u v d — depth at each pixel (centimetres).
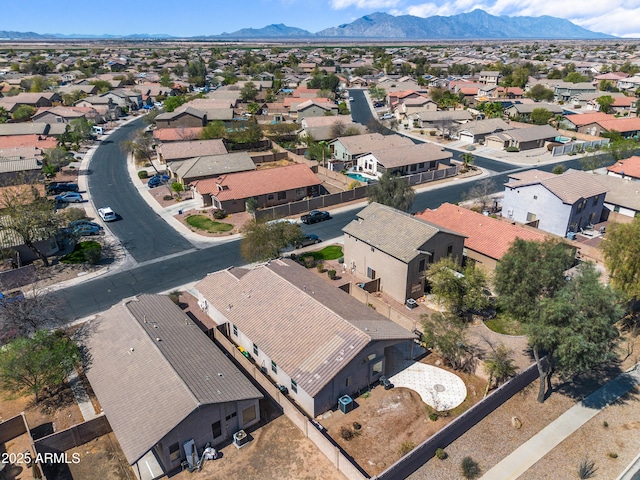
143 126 12875
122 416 2669
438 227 4459
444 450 2734
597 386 3291
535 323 2947
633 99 14450
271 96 15538
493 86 17012
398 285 4331
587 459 2695
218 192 6738
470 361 3366
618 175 7206
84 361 3203
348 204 7088
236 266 5100
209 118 11794
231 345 3522
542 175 6519
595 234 5797
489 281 4256
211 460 2678
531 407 3084
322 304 3450
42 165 7894
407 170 8369
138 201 7169
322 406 2977
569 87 16262
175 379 2797
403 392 3192
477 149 10525
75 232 5638
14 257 5075
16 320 3562
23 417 2862
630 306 4075
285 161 9512
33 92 14962
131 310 3591
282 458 2683
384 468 2589
